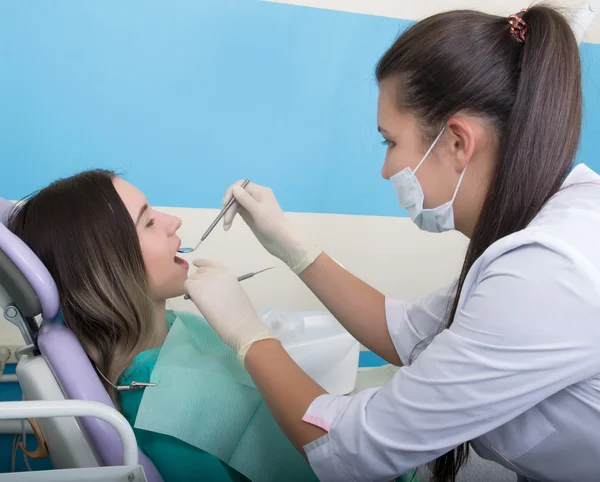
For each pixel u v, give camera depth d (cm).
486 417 62
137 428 90
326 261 107
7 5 133
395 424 66
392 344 101
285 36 156
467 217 79
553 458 70
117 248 92
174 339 101
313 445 72
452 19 72
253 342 81
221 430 91
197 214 160
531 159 66
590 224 62
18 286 77
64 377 80
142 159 152
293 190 168
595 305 56
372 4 161
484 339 60
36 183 145
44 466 153
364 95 167
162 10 145
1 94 137
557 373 58
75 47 140
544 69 64
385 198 178
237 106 157
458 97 69
